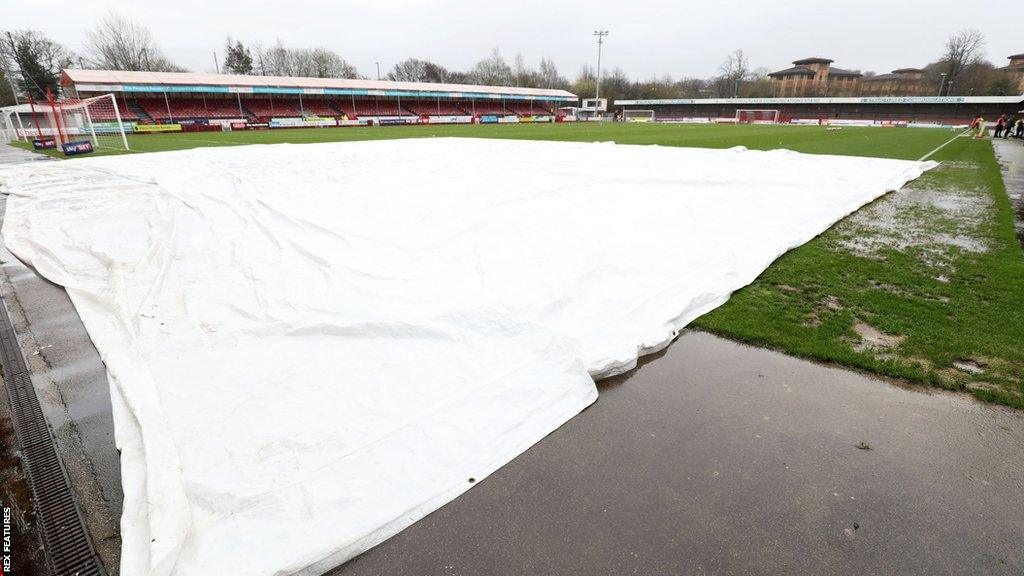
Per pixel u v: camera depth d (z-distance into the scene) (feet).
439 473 8.39
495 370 11.07
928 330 13.48
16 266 19.85
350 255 18.51
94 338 13.20
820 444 9.27
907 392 10.85
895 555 7.05
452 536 7.36
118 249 20.36
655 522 7.57
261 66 234.99
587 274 16.52
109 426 9.89
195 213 25.05
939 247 21.27
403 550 7.16
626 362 11.64
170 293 15.62
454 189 29.71
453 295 14.83
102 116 97.25
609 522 7.58
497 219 22.82
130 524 7.37
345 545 7.07
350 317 13.38
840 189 32.12
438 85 181.57
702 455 8.98
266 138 89.51
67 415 10.27
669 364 12.15
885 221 25.96
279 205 25.29
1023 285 16.69
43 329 14.19
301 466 8.40
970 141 83.20
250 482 8.06
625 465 8.74
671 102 217.56
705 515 7.70
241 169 40.16
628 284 16.19
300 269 17.38
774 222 24.21
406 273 16.70
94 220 25.09
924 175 42.32
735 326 13.92
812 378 11.48
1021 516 7.67
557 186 30.04
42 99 170.50
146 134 106.93
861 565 6.90
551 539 7.30
